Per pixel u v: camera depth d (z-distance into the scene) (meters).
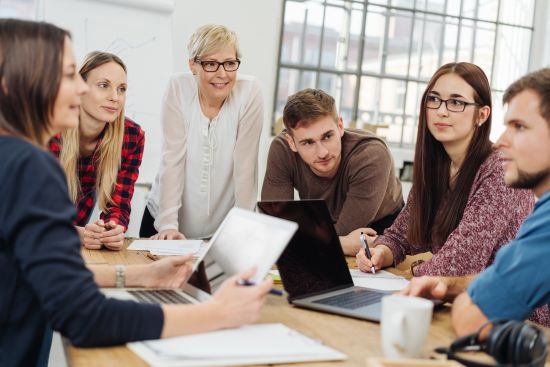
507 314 1.08
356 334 1.09
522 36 6.10
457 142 1.67
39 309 0.95
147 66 4.11
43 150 0.94
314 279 1.35
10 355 0.93
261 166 5.18
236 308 1.00
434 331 1.14
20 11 4.27
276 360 0.90
